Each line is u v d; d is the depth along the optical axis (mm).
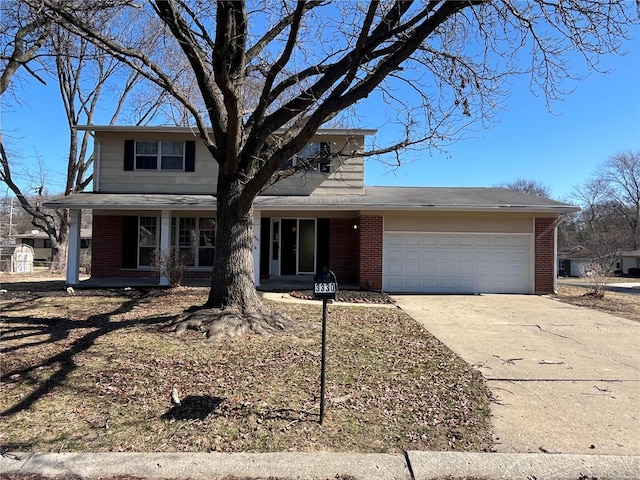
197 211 15422
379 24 6910
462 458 3572
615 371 5973
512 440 3928
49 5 6078
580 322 9516
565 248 57719
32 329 7559
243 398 4684
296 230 16578
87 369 5488
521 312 10688
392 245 14273
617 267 47375
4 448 3689
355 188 15703
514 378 5609
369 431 4043
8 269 25891
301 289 13422
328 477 3340
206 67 7598
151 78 7293
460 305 11594
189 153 15656
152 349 6293
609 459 3596
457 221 14250
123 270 15953
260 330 7223
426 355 6547
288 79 7898
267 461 3508
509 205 13719
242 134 7941
